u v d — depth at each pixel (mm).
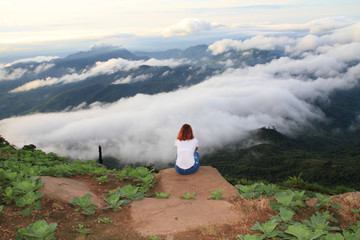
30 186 4277
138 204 4527
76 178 6230
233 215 4035
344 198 4551
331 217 3838
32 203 3977
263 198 4566
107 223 3768
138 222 3789
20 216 3668
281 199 4117
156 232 3488
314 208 4309
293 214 3809
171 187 5750
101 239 3307
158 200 4770
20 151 9977
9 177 4887
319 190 9133
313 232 3129
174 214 4070
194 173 6516
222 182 5922
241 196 4863
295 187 9484
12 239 3102
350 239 3098
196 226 3643
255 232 3518
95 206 4188
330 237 2980
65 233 3402
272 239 3266
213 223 3742
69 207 4160
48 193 4352
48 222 3635
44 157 9555
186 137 6473
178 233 3459
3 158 7996
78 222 3734
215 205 4477
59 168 6254
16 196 4273
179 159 6371
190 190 5582
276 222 3668
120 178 6352
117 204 4336
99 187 5750
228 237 3367
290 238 3143
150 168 9859
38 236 3057
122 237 3369
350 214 4078
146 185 5820
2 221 3477
